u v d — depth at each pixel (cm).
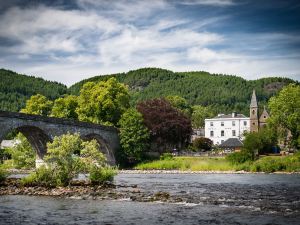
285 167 7788
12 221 2802
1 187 4619
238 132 14462
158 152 10244
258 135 9131
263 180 5822
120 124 9631
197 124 19875
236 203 3497
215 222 2717
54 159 4662
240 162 8325
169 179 6241
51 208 3319
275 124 9875
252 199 3738
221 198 3819
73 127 7569
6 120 5950
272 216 2903
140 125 9550
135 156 9394
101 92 9950
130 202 3622
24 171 8156
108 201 3691
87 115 10031
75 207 3362
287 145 10188
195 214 3005
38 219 2867
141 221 2778
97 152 4825
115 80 10269
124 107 10375
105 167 4928
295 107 9694
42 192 4250
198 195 4053
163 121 10181
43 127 6719
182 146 11156
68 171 4675
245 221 2742
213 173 7700
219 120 14738
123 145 9388
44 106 11144
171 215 2975
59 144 4759
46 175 4666
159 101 10619
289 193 4191
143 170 8631
